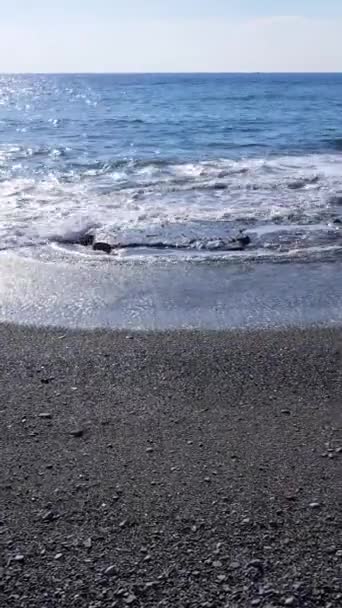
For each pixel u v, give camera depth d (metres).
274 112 45.03
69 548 3.78
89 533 3.91
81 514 4.09
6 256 10.21
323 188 15.40
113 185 15.89
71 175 17.48
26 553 3.73
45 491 4.32
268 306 8.13
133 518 4.05
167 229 11.63
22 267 9.70
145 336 7.09
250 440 5.00
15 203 13.77
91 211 13.04
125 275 9.41
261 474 4.54
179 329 7.31
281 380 6.06
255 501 4.22
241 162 19.92
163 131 30.41
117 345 6.82
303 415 5.43
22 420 5.26
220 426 5.22
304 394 5.80
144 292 8.67
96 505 4.18
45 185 15.93
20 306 8.08
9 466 4.62
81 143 25.53
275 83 138.62
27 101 65.94
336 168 18.66
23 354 6.58
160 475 4.51
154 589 3.47
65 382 5.97
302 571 3.61
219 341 6.95
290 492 4.33
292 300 8.37
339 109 48.78
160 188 15.41
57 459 4.71
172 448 4.87
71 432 5.08
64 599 3.40
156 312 7.91
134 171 18.12
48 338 7.03
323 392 5.85
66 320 7.61
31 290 8.69
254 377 6.11
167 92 88.69
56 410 5.44
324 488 4.38
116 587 3.48
